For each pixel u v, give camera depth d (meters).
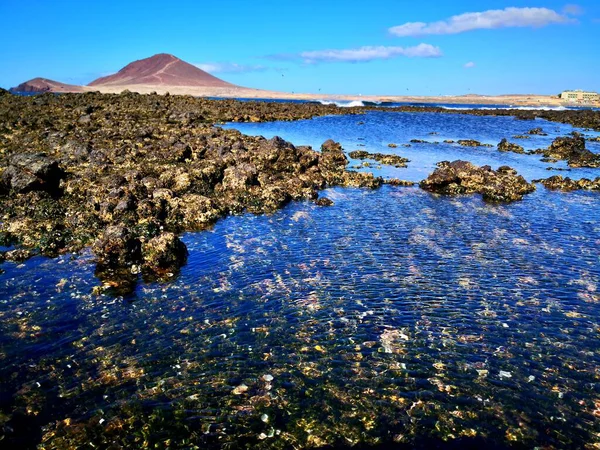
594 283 18.41
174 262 20.16
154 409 10.81
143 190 28.47
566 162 49.31
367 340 13.95
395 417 10.61
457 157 51.62
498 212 29.77
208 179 33.34
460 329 14.66
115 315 15.38
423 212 29.61
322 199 31.84
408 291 17.53
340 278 18.75
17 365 12.43
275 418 10.58
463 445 9.78
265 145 40.78
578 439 9.98
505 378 12.10
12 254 20.14
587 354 13.31
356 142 63.69
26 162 29.58
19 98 99.56
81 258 20.44
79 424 10.29
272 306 16.19
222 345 13.62
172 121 70.31
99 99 102.19
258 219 27.59
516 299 16.91
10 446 9.58
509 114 121.44
